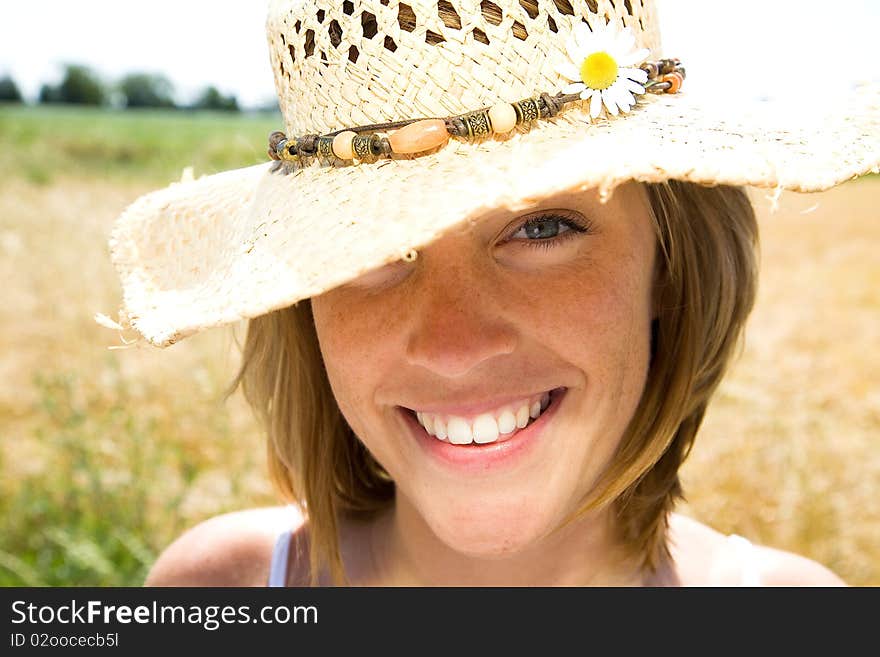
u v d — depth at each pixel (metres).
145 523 1.13
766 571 0.60
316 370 0.57
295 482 0.61
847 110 0.44
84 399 1.56
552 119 0.42
